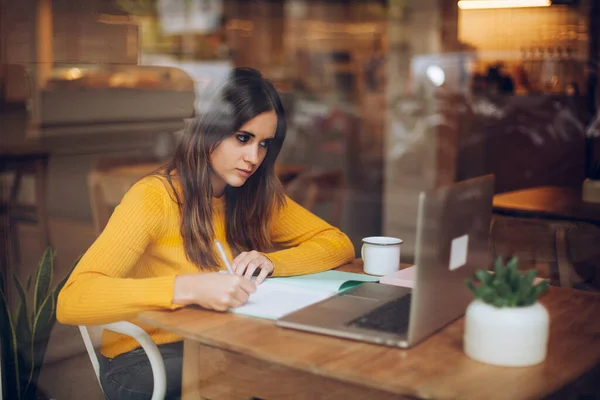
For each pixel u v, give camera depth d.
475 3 4.07
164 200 1.55
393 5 5.26
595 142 2.83
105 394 1.43
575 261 1.79
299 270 1.50
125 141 2.74
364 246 1.53
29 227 2.19
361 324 1.13
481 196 1.17
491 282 1.03
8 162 2.48
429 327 1.09
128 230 1.47
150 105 2.73
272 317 1.19
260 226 1.67
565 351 1.07
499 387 0.94
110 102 2.77
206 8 5.88
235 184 1.61
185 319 1.20
